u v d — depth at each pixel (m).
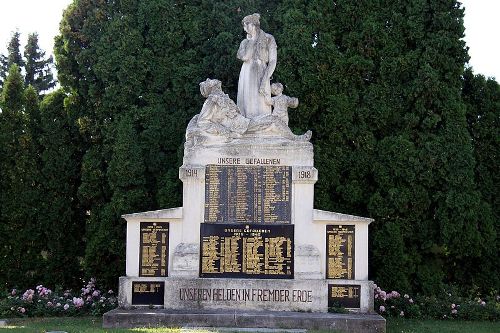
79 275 18.52
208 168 14.76
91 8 18.80
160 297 14.41
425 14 18.23
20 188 18.05
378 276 17.09
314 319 13.25
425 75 17.56
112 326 13.21
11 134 18.17
